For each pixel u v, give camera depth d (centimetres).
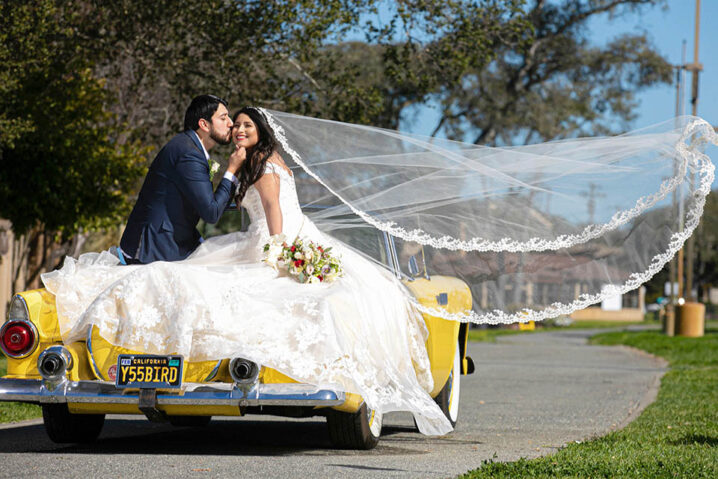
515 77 6078
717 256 13988
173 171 1047
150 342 928
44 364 934
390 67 2453
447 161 1102
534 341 5072
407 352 1070
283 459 982
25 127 2086
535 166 1106
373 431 1074
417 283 1175
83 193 2577
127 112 2725
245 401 912
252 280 972
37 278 3441
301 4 2170
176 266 949
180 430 1263
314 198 1171
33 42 1934
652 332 6353
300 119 1076
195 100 1079
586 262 1105
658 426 1334
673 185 1088
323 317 928
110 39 2169
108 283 975
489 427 1366
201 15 2125
